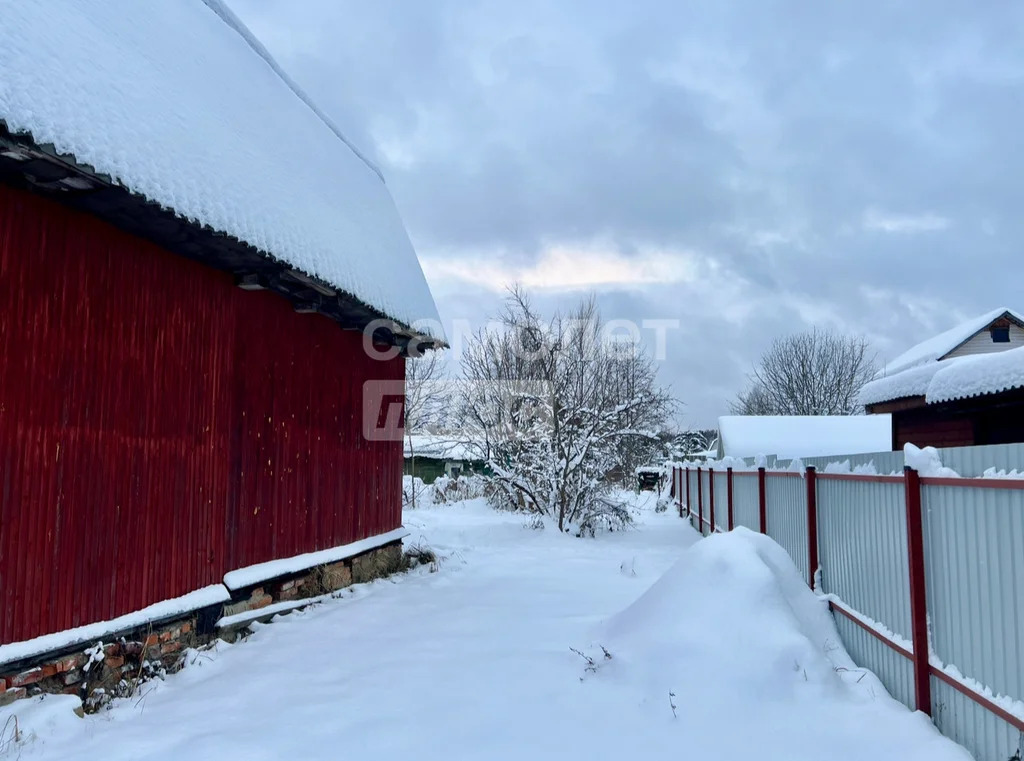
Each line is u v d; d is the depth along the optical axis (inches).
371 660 205.5
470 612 268.2
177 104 194.5
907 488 157.3
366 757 139.9
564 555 442.6
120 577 181.2
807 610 218.1
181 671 193.9
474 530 533.6
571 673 190.9
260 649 216.5
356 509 334.6
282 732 151.6
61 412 164.2
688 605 199.2
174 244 199.0
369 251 306.8
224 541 228.1
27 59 139.7
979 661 131.8
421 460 1153.4
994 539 126.6
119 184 149.7
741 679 167.9
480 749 143.9
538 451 606.9
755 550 215.9
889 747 139.8
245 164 218.5
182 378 207.3
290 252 218.1
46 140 132.6
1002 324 668.7
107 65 168.9
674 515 863.7
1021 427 309.6
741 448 965.8
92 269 174.2
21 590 152.8
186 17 242.8
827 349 2023.9
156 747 142.9
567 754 141.3
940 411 343.9
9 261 152.1
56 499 162.2
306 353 287.7
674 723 154.6
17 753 135.3
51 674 160.6
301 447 281.9
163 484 198.1
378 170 405.1
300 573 278.5
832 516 224.7
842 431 996.6
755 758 138.1
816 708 159.8
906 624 164.9
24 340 155.3
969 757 129.6
